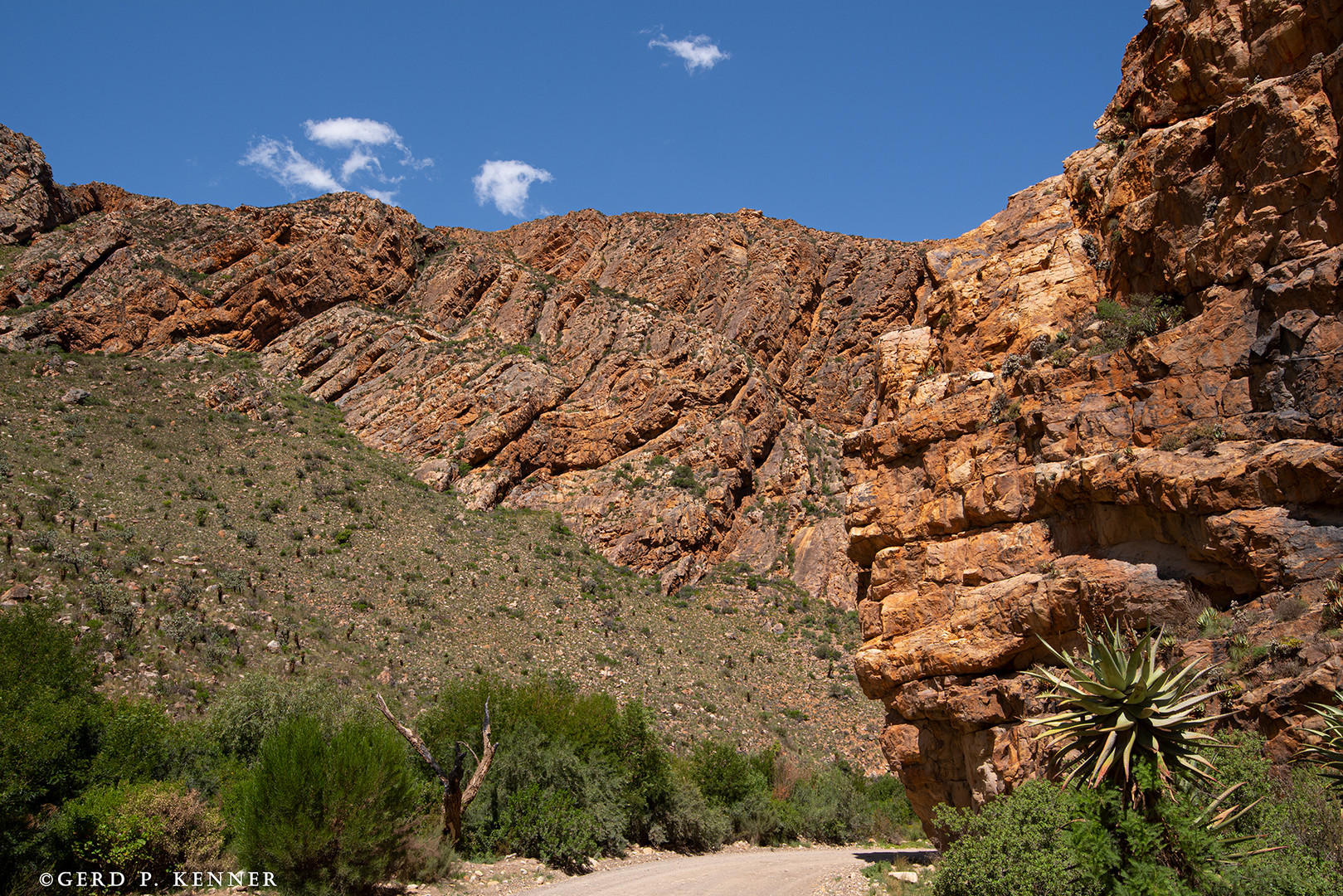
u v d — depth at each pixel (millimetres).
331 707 26969
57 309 68375
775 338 84188
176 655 33844
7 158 78500
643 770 28609
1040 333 18734
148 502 47625
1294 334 13672
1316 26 15078
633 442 68750
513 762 23016
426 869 17578
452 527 58156
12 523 39844
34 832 14359
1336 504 12555
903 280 91062
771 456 71750
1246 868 9406
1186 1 18031
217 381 66688
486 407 67938
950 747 17391
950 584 17781
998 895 10594
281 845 14617
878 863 21750
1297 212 14125
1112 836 9828
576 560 58875
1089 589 14836
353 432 67500
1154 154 17594
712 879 20594
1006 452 17641
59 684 18562
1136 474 14531
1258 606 12789
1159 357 15414
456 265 83375
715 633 55312
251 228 77938
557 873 20328
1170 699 10133
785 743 45750
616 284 91688
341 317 75188
